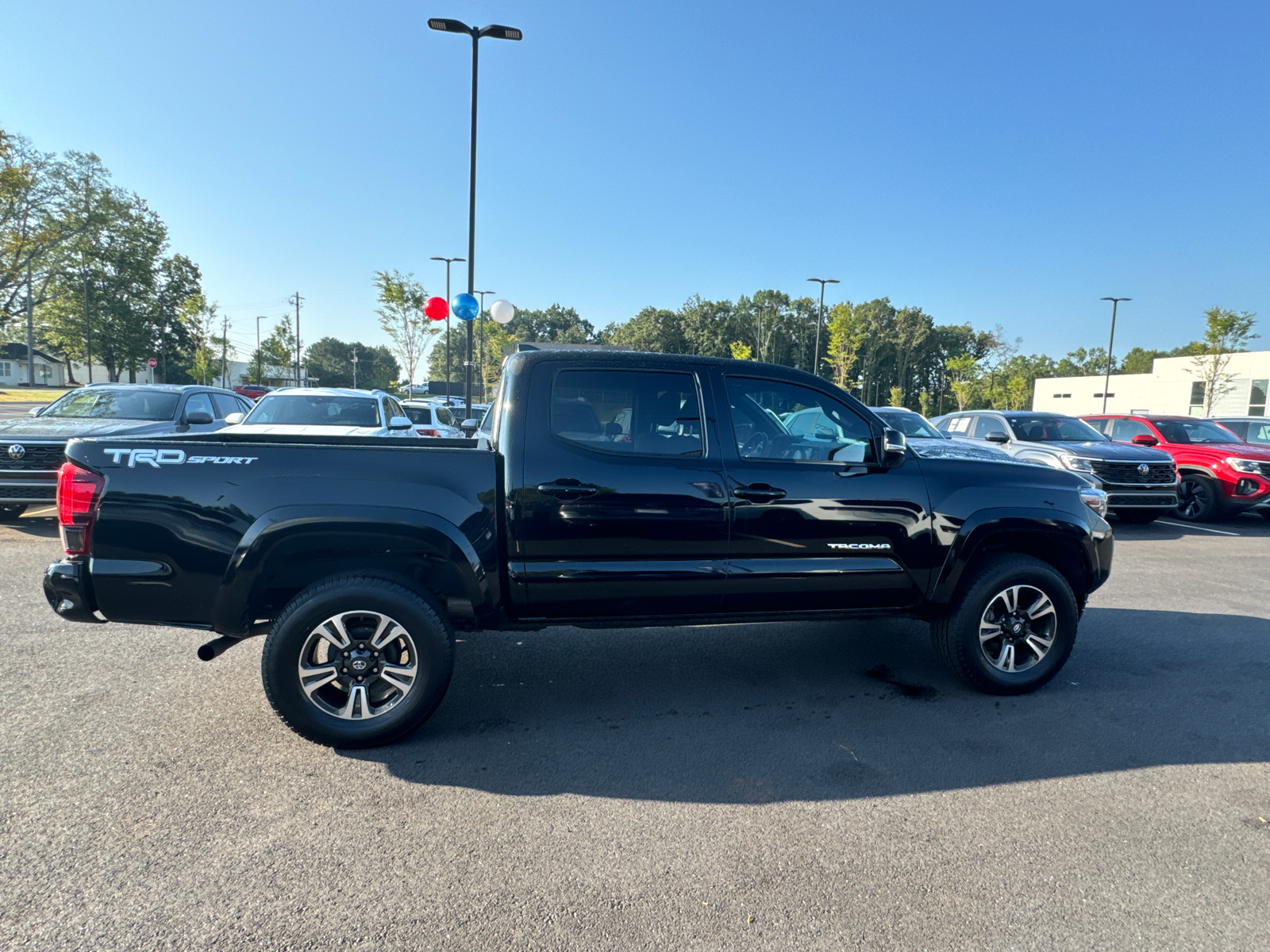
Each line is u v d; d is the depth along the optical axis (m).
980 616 4.04
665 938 2.17
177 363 66.44
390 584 3.32
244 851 2.55
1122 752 3.46
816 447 3.96
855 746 3.49
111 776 3.04
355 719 3.33
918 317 85.69
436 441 4.42
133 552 3.19
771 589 3.79
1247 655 4.91
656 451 3.69
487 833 2.71
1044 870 2.54
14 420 8.70
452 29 16.05
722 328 85.06
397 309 25.52
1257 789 3.12
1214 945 2.18
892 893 2.39
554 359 3.66
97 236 54.97
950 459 4.15
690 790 3.05
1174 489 10.77
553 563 3.54
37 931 2.12
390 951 2.09
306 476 3.27
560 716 3.80
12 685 3.95
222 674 4.18
